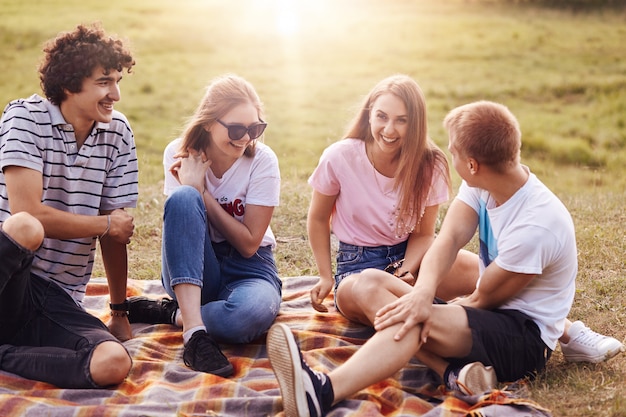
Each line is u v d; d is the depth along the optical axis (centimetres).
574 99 2280
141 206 700
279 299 413
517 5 3553
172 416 316
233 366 381
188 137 405
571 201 738
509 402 325
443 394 354
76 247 384
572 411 329
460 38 3050
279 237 607
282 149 1820
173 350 396
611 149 1836
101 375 340
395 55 2869
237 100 396
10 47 2695
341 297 403
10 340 363
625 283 484
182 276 378
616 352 378
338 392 325
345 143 422
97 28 372
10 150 357
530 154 1809
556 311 364
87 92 363
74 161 377
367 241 426
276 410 326
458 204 384
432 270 361
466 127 351
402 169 403
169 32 3139
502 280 354
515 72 2569
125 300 414
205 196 409
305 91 2444
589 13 3347
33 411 315
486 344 349
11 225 331
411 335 338
